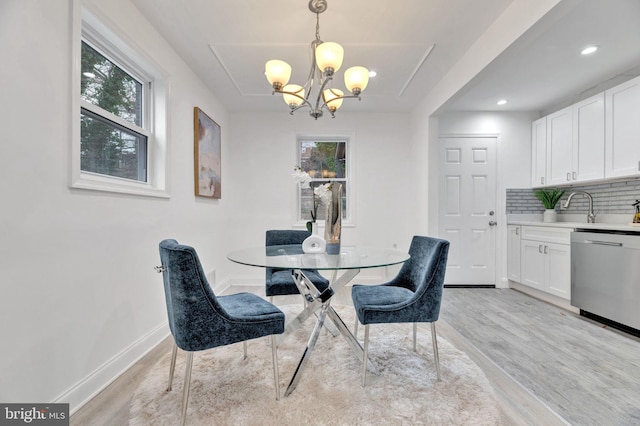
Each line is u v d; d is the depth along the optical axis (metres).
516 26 1.76
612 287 2.30
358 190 3.80
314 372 1.63
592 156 2.78
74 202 1.37
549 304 2.95
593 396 1.46
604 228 2.40
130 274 1.77
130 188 1.77
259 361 1.76
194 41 2.20
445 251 1.54
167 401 1.38
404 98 3.33
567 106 3.22
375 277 3.85
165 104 2.16
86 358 1.43
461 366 1.70
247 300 1.63
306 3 1.79
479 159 3.62
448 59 2.46
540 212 3.60
